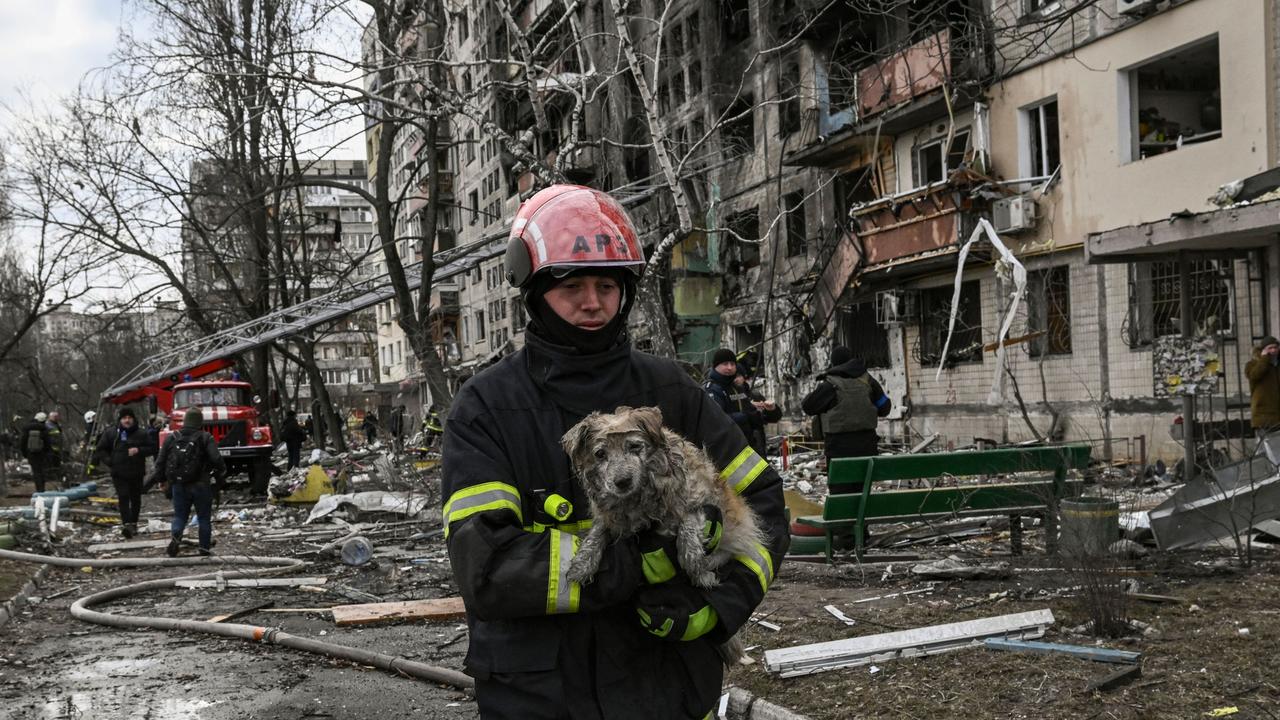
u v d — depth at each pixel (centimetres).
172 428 2508
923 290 2314
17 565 1234
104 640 836
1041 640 614
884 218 2270
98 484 3288
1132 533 841
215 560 1283
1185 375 1441
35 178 3108
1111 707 488
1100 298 1788
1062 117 1858
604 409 249
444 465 240
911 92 2162
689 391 265
